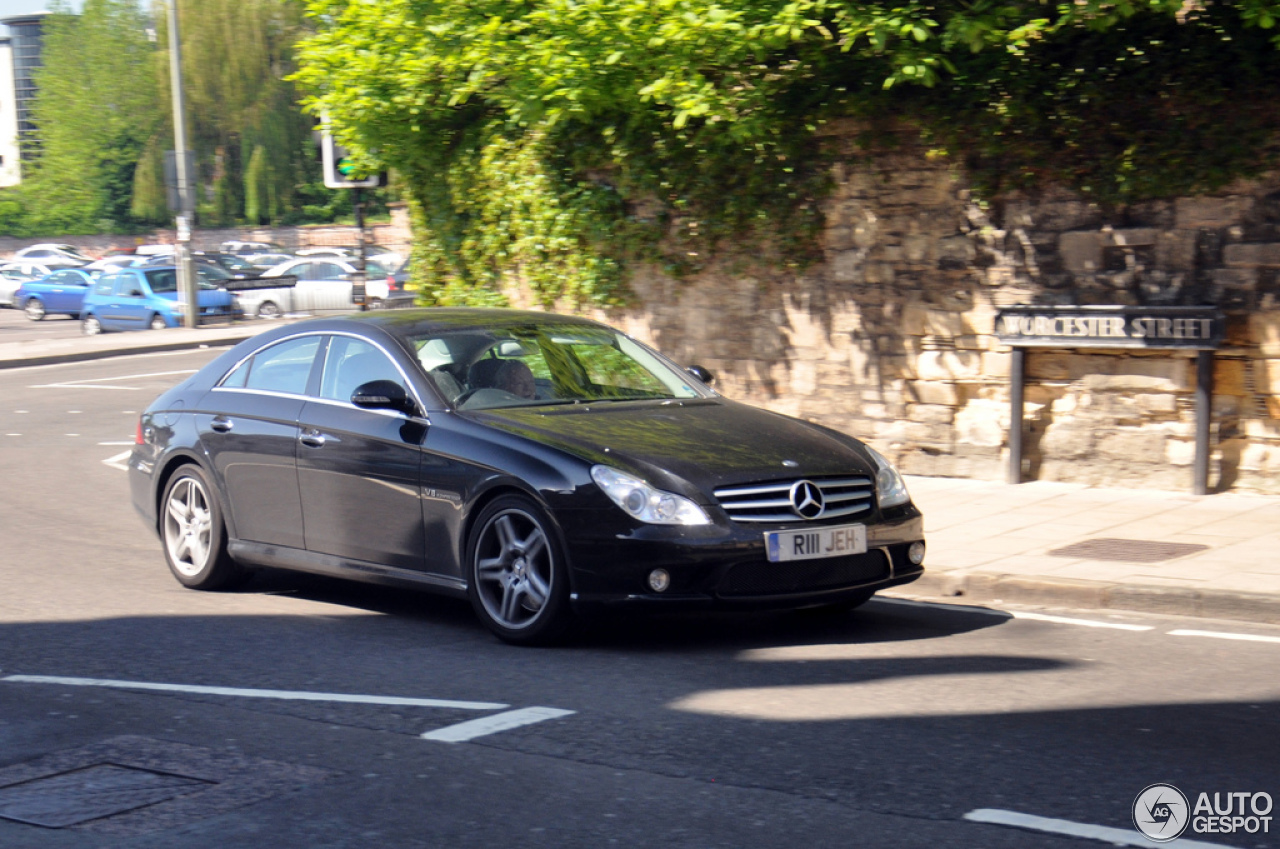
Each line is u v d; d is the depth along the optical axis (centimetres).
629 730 550
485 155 1477
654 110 1318
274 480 807
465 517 711
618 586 662
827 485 696
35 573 925
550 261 1449
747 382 1331
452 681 634
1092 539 943
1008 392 1184
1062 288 1140
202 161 7619
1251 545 907
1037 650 690
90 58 8644
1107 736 535
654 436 712
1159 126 1073
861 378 1259
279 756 524
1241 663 659
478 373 773
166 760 522
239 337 3084
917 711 574
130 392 2208
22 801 480
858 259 1248
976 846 418
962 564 873
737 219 1309
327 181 1669
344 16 1329
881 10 1028
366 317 830
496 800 469
